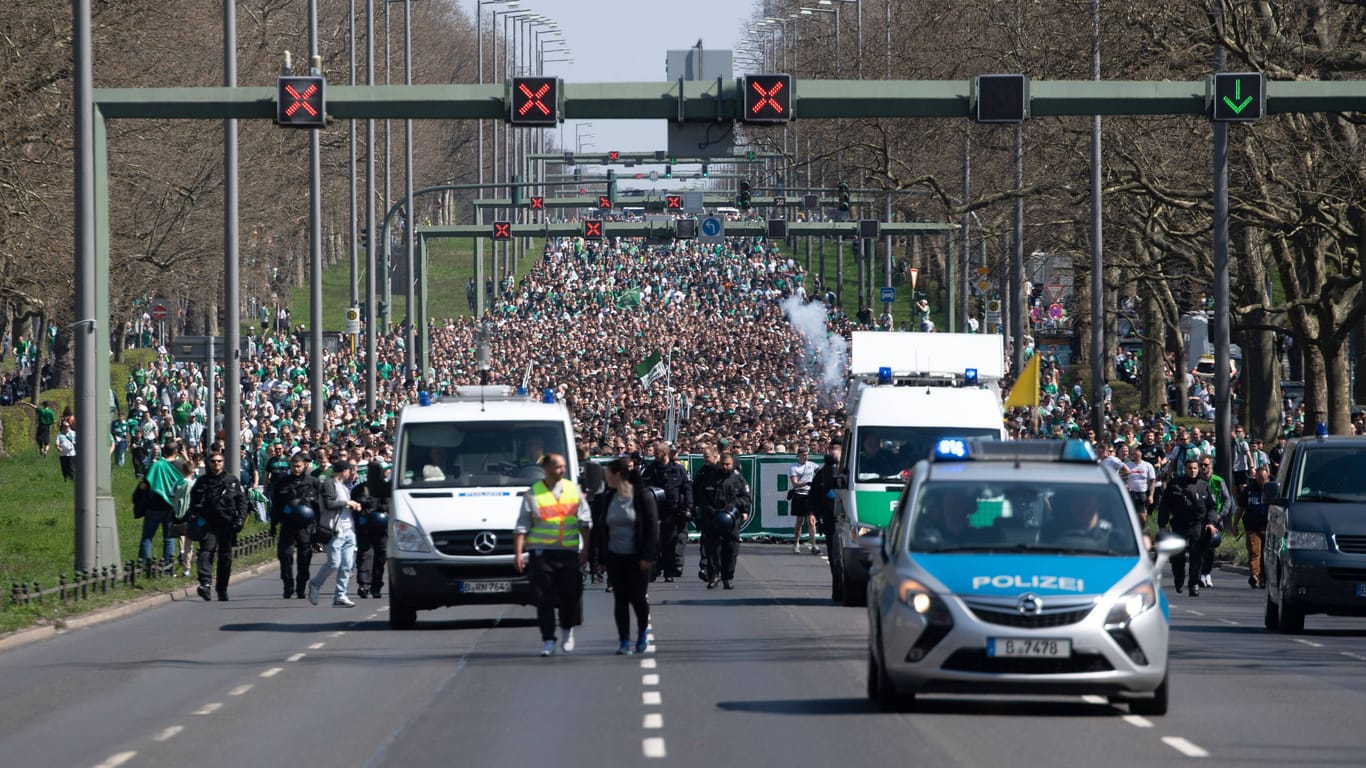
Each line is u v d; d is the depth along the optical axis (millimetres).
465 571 56688
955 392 68438
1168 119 115062
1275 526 58156
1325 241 126562
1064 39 110312
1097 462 38719
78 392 69562
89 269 69188
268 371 195875
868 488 65688
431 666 46531
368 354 156875
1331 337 113250
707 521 75500
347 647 52188
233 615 64375
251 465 114938
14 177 106188
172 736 34531
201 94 69438
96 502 71375
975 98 69438
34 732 35344
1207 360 178625
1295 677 44312
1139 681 34656
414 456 59000
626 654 48875
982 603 34531
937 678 34719
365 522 72188
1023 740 33031
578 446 71125
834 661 47188
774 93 68938
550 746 32531
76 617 60062
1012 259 153875
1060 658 34312
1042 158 125062
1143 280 147750
